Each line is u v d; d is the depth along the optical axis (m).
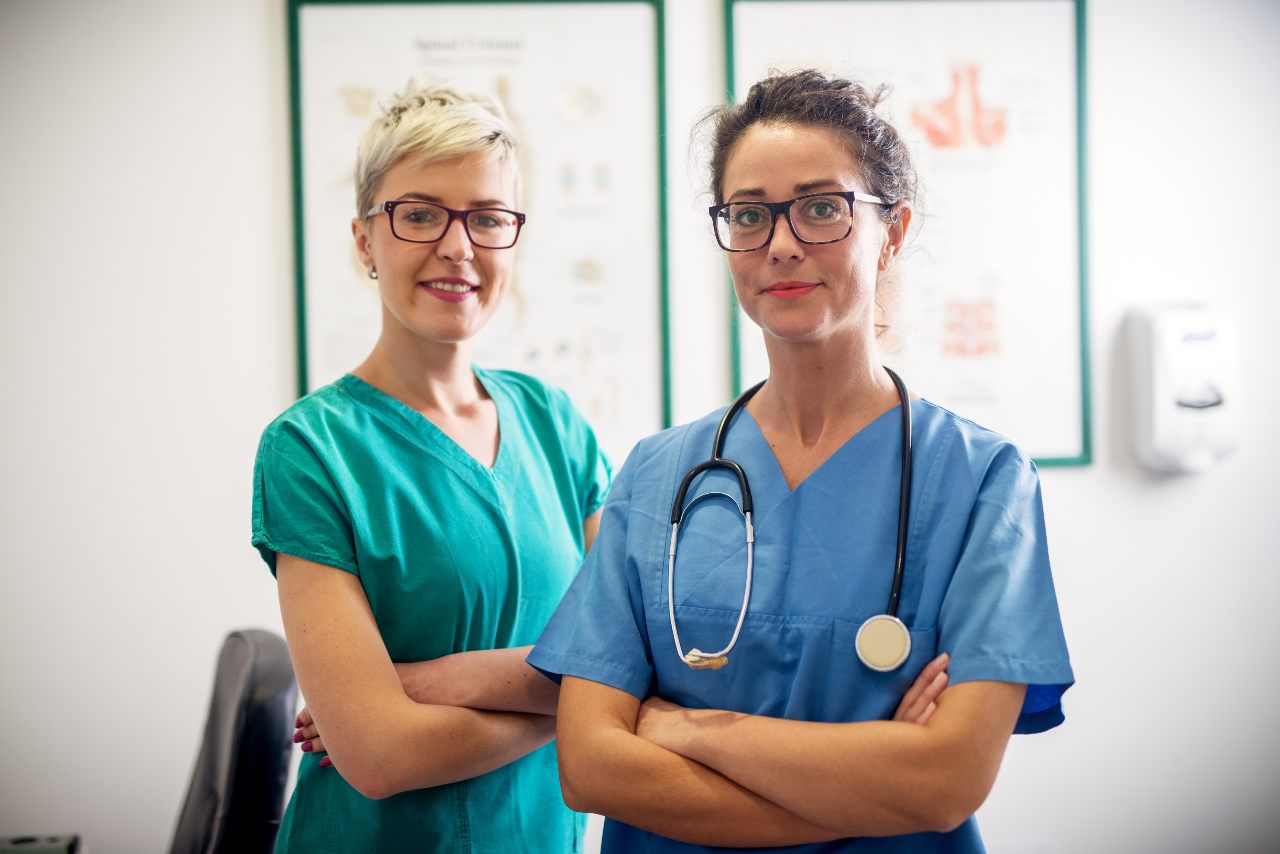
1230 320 2.09
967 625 0.98
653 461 1.20
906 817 0.94
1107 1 2.16
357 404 1.31
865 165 1.06
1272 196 2.18
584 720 1.08
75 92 2.10
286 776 1.34
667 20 2.14
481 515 1.31
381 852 1.24
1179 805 2.18
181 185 2.12
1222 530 2.18
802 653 1.03
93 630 2.13
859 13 2.13
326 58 2.11
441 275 1.25
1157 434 2.10
